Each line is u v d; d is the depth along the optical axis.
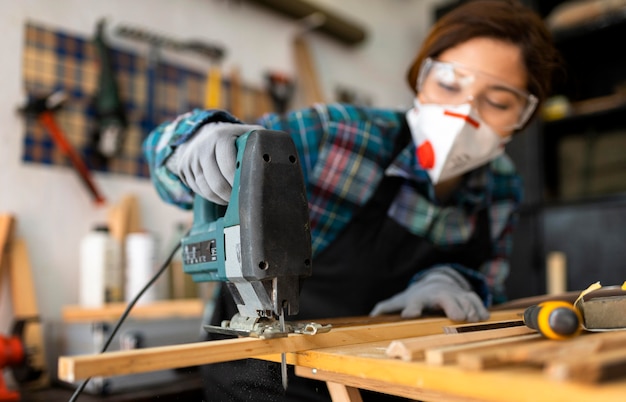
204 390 0.85
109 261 1.73
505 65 1.12
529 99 1.17
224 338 0.84
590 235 2.43
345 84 2.84
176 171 0.89
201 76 2.22
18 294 1.63
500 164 1.44
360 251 1.21
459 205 1.32
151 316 1.52
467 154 1.17
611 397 0.40
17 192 1.73
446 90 1.16
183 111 2.15
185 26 2.19
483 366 0.49
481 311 0.93
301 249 0.73
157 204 2.06
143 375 1.35
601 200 2.42
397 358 0.60
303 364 0.69
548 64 1.16
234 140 0.77
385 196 1.23
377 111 1.28
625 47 2.76
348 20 2.85
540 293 2.53
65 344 1.56
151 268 1.74
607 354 0.48
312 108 1.23
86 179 1.81
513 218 1.45
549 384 0.43
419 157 1.19
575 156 2.68
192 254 0.87
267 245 0.70
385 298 1.23
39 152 1.78
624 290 0.84
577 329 0.62
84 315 1.58
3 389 1.33
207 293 1.74
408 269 1.25
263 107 2.40
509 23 1.12
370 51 3.00
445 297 0.96
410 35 3.27
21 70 1.76
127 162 1.98
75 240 1.83
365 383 0.68
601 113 2.55
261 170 0.71
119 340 1.45
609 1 2.53
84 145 1.88
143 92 2.04
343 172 1.20
